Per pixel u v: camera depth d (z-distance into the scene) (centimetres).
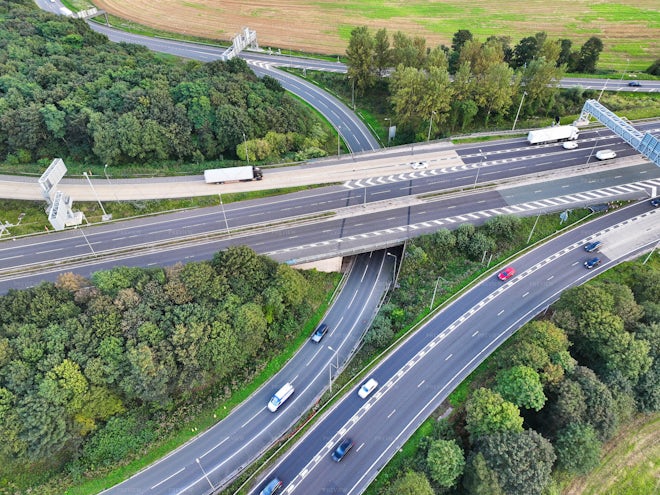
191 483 7431
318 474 7188
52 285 8112
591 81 16488
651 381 7725
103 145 11638
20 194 10981
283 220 10938
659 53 19138
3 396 6819
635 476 7500
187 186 11750
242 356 8506
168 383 8038
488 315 9275
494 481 6456
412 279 10238
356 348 9250
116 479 7512
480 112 14712
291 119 14225
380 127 15762
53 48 14062
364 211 11256
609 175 12119
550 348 7806
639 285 9188
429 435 7544
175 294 8156
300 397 8562
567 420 7250
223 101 13100
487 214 11112
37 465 7538
